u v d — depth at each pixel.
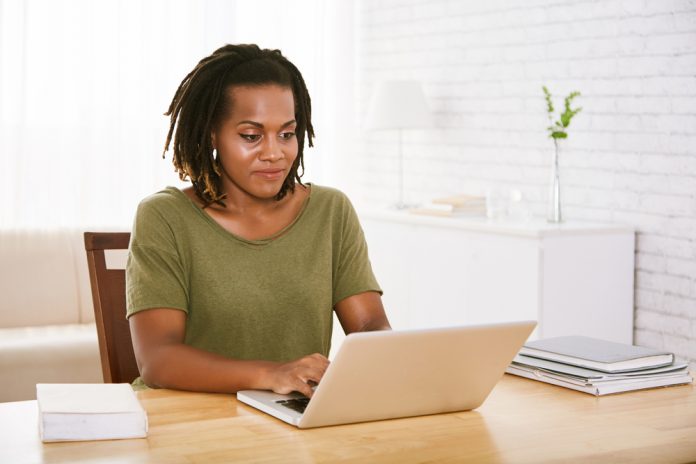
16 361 3.72
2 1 4.77
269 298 1.99
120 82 5.07
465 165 5.19
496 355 1.58
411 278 4.64
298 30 5.82
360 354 1.45
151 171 5.16
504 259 4.07
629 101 4.18
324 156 5.98
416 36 5.53
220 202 1.99
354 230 2.15
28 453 1.35
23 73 4.80
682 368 1.86
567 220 4.39
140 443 1.41
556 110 4.57
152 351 1.82
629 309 4.13
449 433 1.49
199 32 5.31
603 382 1.75
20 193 4.80
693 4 3.88
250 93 1.86
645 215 4.12
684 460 1.38
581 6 4.40
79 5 4.94
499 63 4.91
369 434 1.48
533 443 1.45
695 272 3.92
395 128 5.12
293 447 1.40
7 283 4.32
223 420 1.54
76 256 4.52
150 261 1.91
